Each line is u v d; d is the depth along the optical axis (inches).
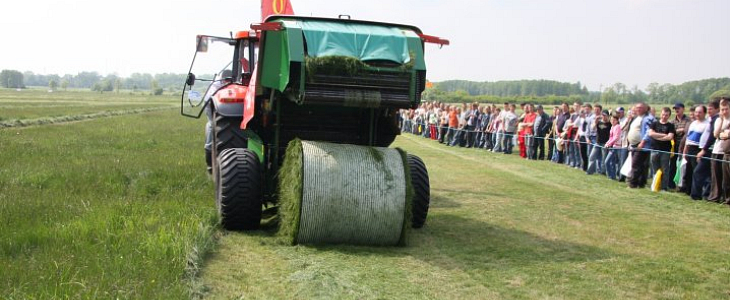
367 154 247.9
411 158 293.4
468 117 852.0
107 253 201.6
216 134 338.0
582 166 578.2
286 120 278.8
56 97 3400.6
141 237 219.9
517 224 307.4
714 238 287.9
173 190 346.6
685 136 443.5
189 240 218.2
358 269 215.8
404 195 244.1
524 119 706.8
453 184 454.3
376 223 242.2
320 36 242.7
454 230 289.0
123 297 162.4
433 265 225.9
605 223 316.8
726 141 386.3
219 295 181.6
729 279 220.4
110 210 261.3
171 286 176.9
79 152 527.5
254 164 266.2
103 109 1689.2
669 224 319.3
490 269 223.6
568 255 247.9
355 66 237.6
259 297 182.2
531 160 668.7
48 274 175.8
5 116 1077.1
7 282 169.8
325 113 280.7
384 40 247.8
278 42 251.0
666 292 203.5
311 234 241.6
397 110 283.1
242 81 337.4
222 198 260.1
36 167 406.0
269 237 256.5
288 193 245.8
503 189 432.8
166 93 6520.7
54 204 276.2
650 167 481.1
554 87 3299.7
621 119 517.0
